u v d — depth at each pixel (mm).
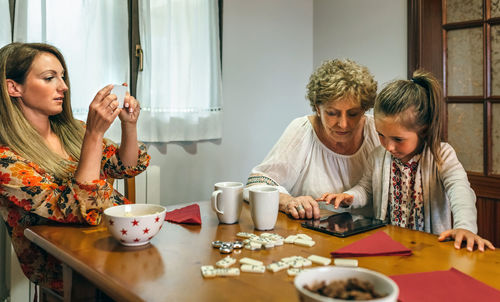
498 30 2383
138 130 2389
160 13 2443
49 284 1287
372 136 1586
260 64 3070
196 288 750
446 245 1006
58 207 1169
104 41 2242
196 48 2609
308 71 3393
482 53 2463
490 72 2434
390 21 2879
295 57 3293
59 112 1381
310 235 1097
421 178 1370
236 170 2973
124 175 1545
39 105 1324
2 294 1942
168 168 2602
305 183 1666
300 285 571
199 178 2762
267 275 814
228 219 1201
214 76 2697
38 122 1368
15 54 1293
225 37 2857
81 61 2166
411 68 2750
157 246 999
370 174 1515
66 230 1137
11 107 1285
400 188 1407
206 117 2686
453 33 2582
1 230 1915
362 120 1584
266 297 712
